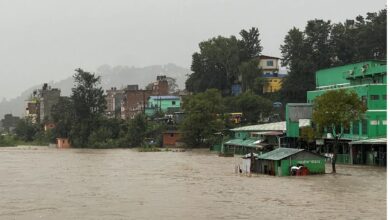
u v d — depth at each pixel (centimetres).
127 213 3562
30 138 17850
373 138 7081
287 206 3794
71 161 8669
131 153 10956
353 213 3491
